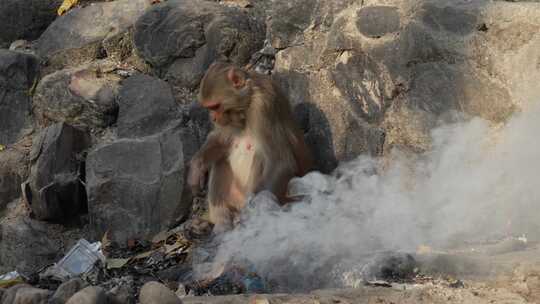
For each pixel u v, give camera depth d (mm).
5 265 9492
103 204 9383
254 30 9883
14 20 11422
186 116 9523
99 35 10578
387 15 8086
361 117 8312
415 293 5379
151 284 4918
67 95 10023
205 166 8719
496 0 7723
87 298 4738
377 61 8102
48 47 10773
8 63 10414
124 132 9602
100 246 9109
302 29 9125
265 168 8328
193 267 8039
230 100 8289
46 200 9492
